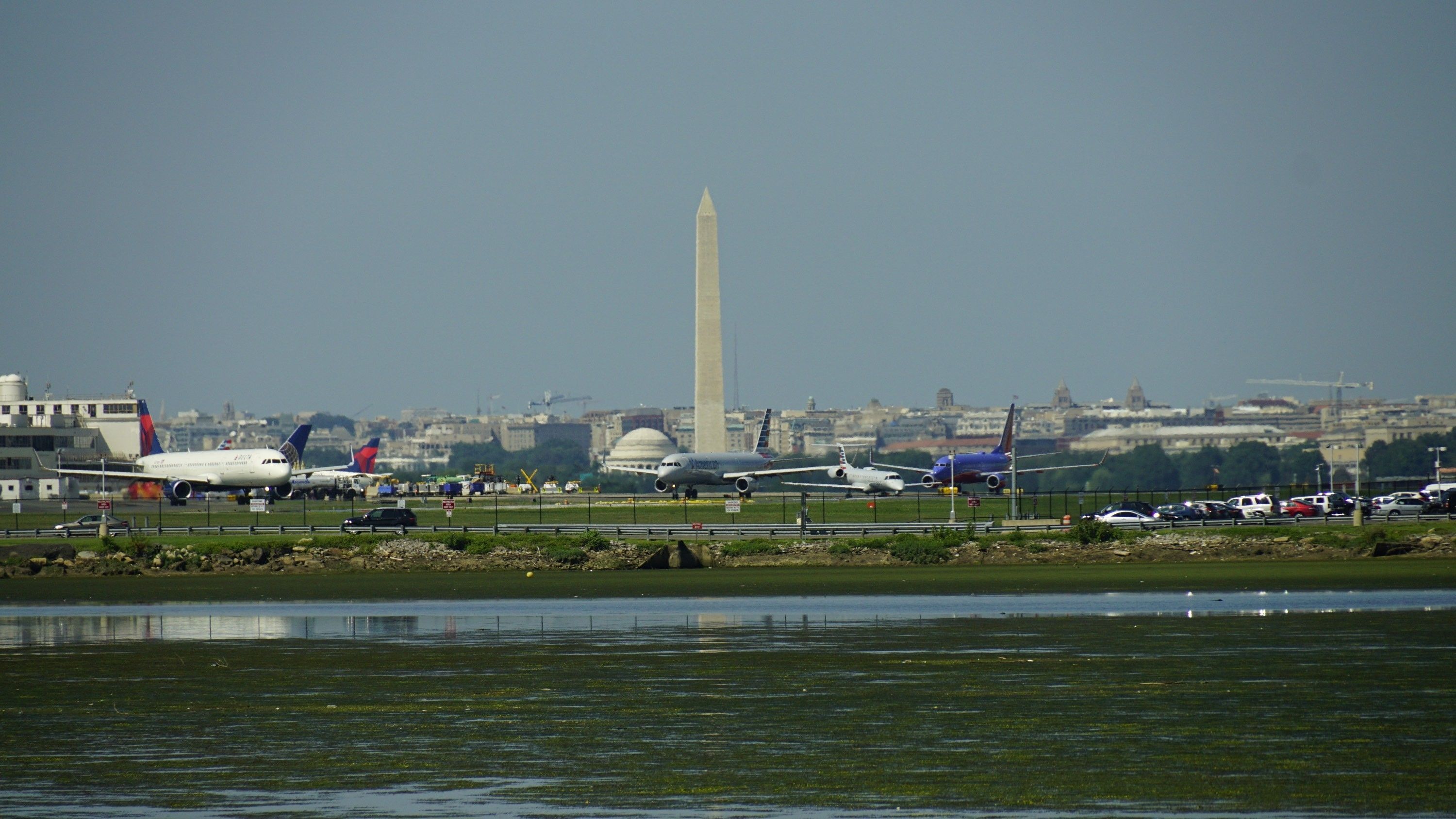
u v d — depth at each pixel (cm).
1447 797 6138
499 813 6069
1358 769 6638
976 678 9319
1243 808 5991
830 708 8275
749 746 7294
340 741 7538
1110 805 6056
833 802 6172
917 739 7406
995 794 6256
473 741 7494
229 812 6131
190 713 8419
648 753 7156
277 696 8988
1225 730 7531
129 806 6253
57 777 6806
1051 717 7944
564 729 7775
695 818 5941
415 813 6091
